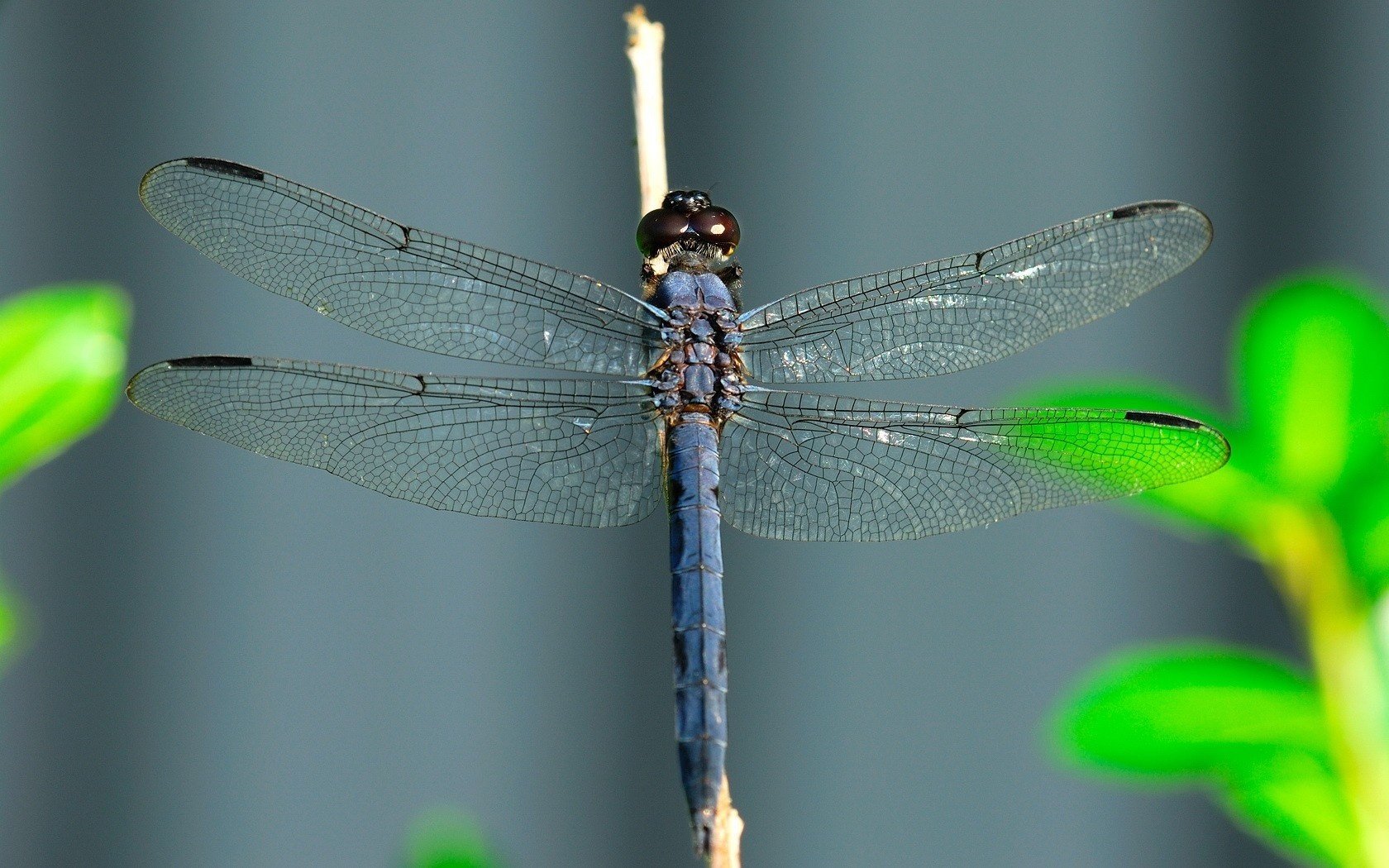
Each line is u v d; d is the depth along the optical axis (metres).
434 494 0.94
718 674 0.94
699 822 0.93
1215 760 0.91
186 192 0.94
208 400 0.94
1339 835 0.91
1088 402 0.92
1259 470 0.91
